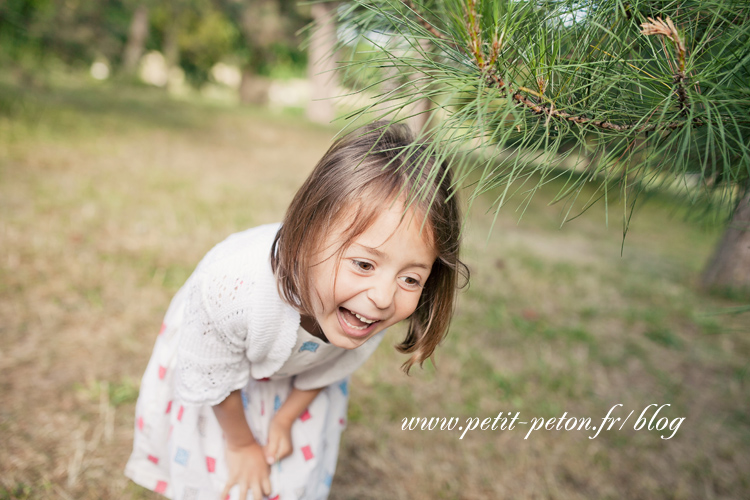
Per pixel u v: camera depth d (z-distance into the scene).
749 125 0.90
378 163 0.92
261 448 1.27
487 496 1.90
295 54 20.70
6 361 2.12
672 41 0.75
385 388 2.38
